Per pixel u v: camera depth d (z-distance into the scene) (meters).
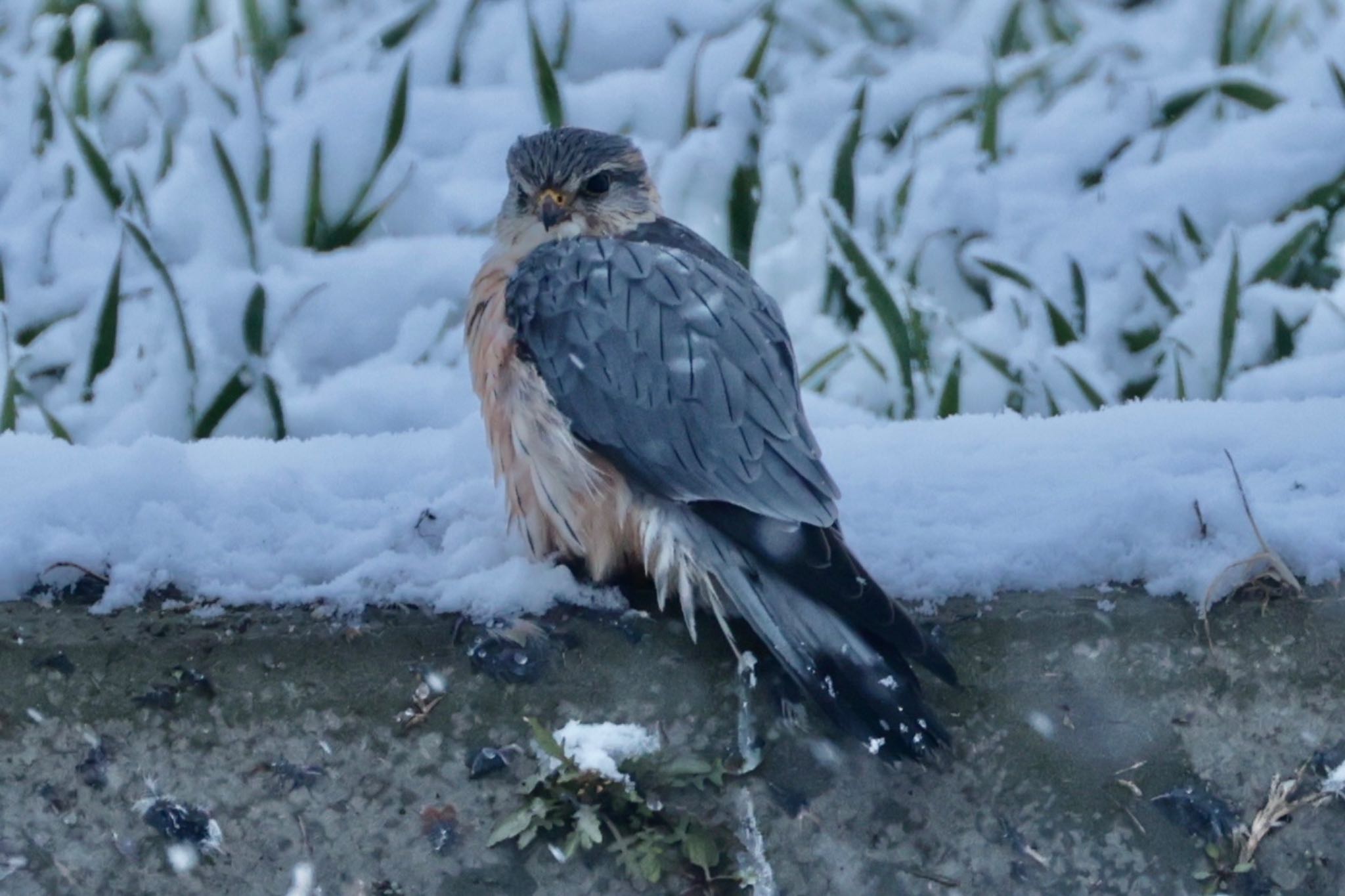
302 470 6.40
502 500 6.21
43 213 10.48
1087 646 5.53
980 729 5.49
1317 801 5.54
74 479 5.96
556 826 5.47
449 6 11.88
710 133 10.66
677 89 11.21
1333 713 5.54
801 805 5.48
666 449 5.69
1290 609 5.55
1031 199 10.88
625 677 5.53
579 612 5.69
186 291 9.80
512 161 7.39
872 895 5.51
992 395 9.59
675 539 5.59
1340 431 6.41
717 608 5.57
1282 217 10.65
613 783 5.46
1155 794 5.52
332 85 11.12
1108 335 10.11
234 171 10.08
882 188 10.69
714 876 5.48
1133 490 5.81
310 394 9.41
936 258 10.43
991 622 5.54
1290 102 11.46
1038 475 6.18
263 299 9.53
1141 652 5.53
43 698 5.47
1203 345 9.86
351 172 10.58
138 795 5.48
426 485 6.32
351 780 5.48
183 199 10.20
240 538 5.86
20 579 5.73
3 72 11.66
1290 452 6.26
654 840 5.46
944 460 6.40
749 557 5.47
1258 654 5.53
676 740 5.52
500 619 5.63
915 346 9.49
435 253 10.15
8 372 9.09
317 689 5.48
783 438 5.70
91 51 11.73
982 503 6.00
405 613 5.63
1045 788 5.50
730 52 11.43
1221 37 12.15
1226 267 10.13
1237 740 5.54
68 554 5.75
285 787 5.48
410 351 9.72
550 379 5.86
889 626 5.13
